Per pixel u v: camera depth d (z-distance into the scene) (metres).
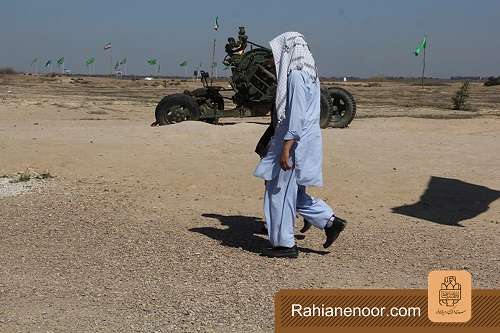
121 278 5.84
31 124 18.48
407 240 7.35
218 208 8.95
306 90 6.35
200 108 17.77
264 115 17.88
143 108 28.38
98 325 4.75
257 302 5.24
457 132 16.50
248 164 11.60
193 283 5.71
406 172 11.11
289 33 6.51
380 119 20.39
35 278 5.82
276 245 6.57
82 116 23.70
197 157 12.18
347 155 12.37
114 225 7.89
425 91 56.69
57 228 7.70
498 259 6.59
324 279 5.84
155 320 4.85
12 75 97.88
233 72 17.38
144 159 12.01
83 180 10.64
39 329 4.67
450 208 9.09
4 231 7.55
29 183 10.41
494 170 11.38
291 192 6.48
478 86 76.56
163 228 7.79
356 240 7.33
